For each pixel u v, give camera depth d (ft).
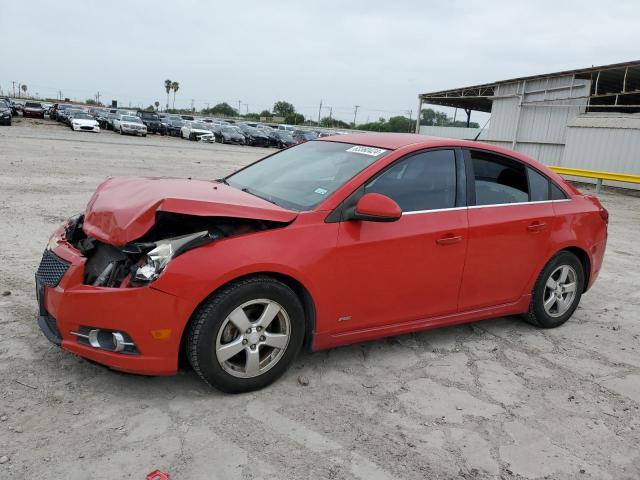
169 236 10.43
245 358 10.48
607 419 10.98
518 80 86.63
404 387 11.51
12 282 15.62
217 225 10.61
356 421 10.07
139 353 9.66
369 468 8.75
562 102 80.59
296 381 11.32
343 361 12.46
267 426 9.64
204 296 9.64
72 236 11.54
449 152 13.17
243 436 9.28
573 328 16.02
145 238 10.36
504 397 11.50
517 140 88.58
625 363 13.78
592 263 16.08
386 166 12.07
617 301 19.11
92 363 10.96
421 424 10.18
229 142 125.29
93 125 115.65
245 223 10.82
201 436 9.18
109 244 10.23
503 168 14.14
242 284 10.01
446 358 13.15
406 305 12.34
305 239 10.71
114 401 10.00
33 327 12.71
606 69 73.15
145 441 8.92
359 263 11.29
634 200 56.85
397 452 9.24
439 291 12.77
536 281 14.84
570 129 76.89
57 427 9.08
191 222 10.67
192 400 10.25
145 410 9.80
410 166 12.48
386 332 12.34
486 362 13.14
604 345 14.85
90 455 8.46
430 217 12.36
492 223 13.30
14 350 11.51
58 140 79.10
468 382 12.02
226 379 10.26
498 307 14.25
